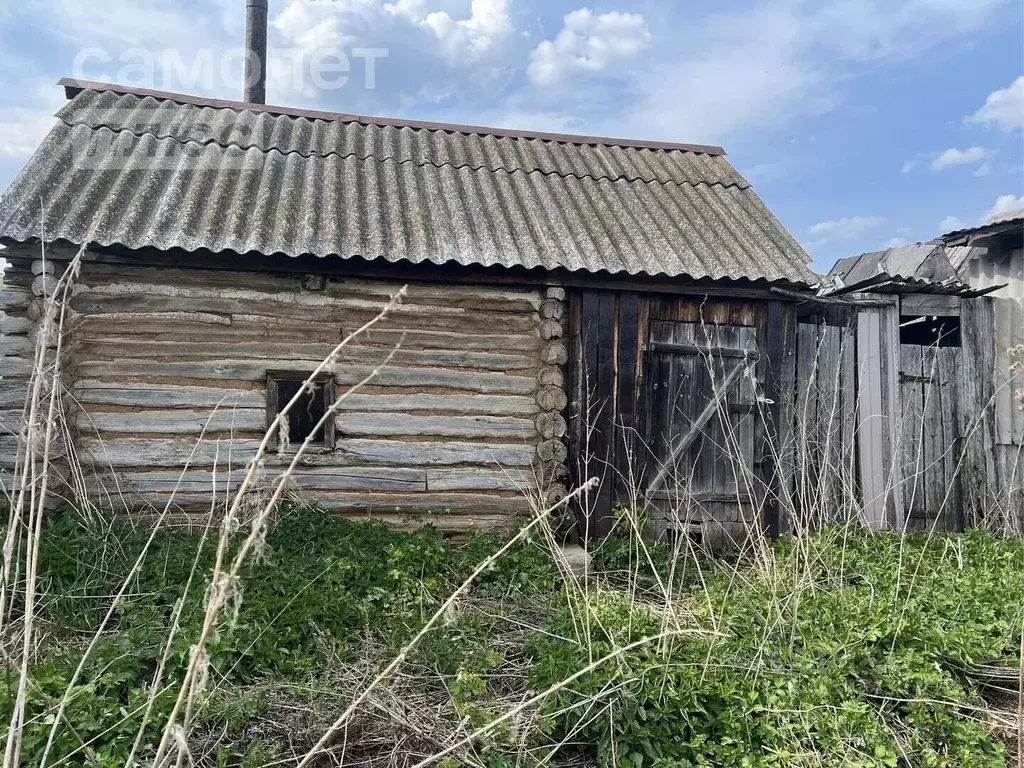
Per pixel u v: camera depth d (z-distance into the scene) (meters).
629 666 3.27
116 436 5.41
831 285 6.55
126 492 5.41
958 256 8.68
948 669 3.75
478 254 5.58
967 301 7.19
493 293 5.85
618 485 5.98
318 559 4.71
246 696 3.26
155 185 5.86
